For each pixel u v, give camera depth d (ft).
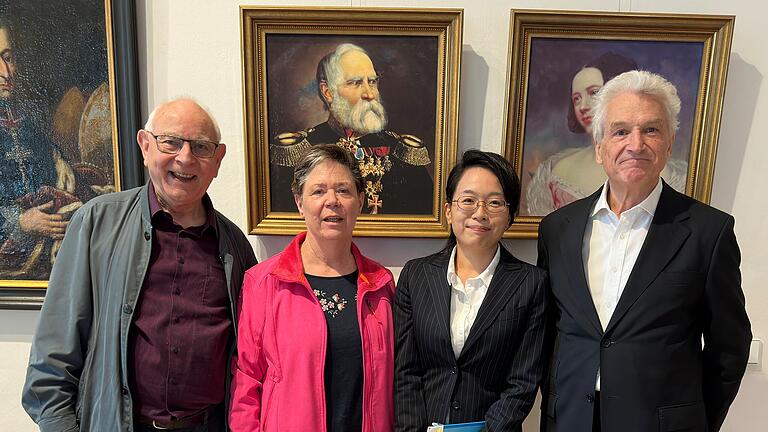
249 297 3.41
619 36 4.10
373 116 4.29
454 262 3.61
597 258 3.28
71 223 3.41
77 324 3.24
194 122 3.19
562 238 3.41
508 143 4.25
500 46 4.27
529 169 4.35
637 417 2.89
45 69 4.24
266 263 3.55
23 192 4.40
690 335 3.02
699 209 3.10
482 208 3.22
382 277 3.58
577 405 3.11
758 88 4.24
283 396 3.13
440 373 3.37
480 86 4.32
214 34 4.27
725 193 4.39
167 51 4.28
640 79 2.93
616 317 2.98
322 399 3.14
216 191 4.49
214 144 3.30
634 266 3.02
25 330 4.68
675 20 4.01
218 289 3.46
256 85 4.18
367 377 3.22
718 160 4.35
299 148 4.33
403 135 4.31
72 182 4.39
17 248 4.47
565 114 4.26
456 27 4.04
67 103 4.28
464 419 3.24
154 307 3.24
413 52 4.19
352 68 4.22
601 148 3.12
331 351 3.23
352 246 3.66
